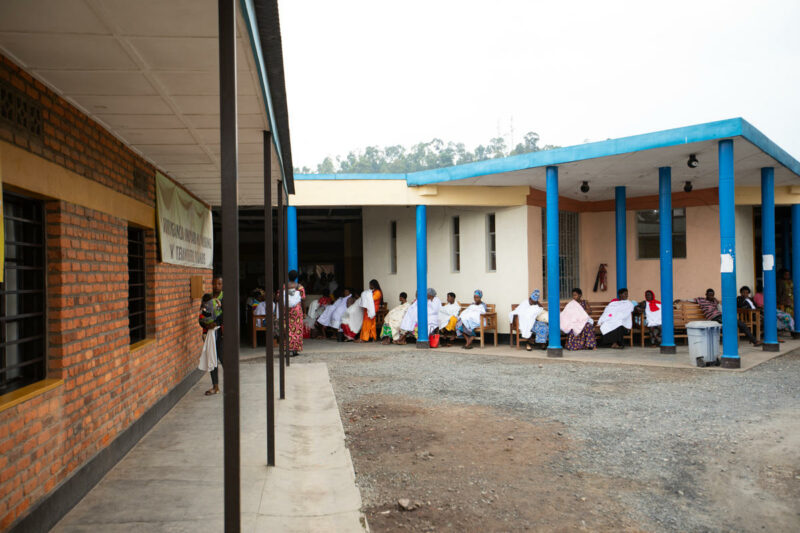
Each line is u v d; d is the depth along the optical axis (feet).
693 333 33.22
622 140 34.55
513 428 20.75
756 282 55.42
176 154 20.61
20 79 11.98
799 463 16.39
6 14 9.84
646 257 50.52
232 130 9.48
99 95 13.99
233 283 9.64
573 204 51.29
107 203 16.88
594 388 27.53
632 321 43.47
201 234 32.14
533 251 46.24
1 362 11.90
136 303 21.56
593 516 13.20
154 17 10.09
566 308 42.39
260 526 12.57
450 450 18.35
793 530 12.41
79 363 14.35
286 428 20.72
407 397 26.45
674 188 47.44
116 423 16.97
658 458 17.11
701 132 31.60
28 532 11.09
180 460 16.74
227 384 9.70
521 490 14.87
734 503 13.82
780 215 57.00
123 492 14.16
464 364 36.19
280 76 14.74
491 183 44.50
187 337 28.30
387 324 48.24
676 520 12.94
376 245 56.85
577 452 17.87
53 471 12.64
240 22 10.26
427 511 13.62
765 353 37.70
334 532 12.39
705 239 47.50
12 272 12.50
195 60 12.03
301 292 42.93
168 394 23.65
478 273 49.01
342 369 34.99
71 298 14.02
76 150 14.78
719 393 25.68
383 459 17.60
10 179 11.35
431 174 44.37
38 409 11.98
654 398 24.98
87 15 9.92
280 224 29.04
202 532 11.77
